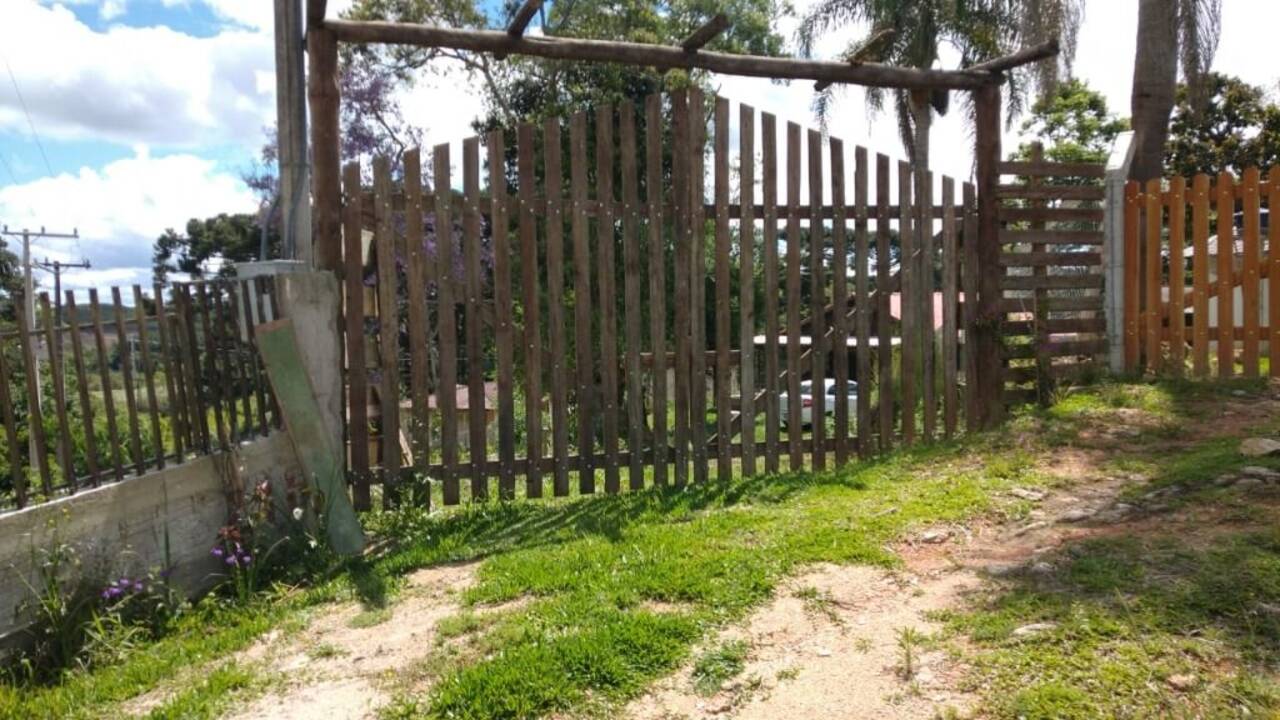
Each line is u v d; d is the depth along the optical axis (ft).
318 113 18.17
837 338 22.31
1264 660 8.52
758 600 11.98
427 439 18.94
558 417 19.79
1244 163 99.50
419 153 18.53
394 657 11.23
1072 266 25.41
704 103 21.02
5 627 12.04
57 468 14.88
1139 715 7.93
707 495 19.04
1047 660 9.14
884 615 11.19
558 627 11.34
